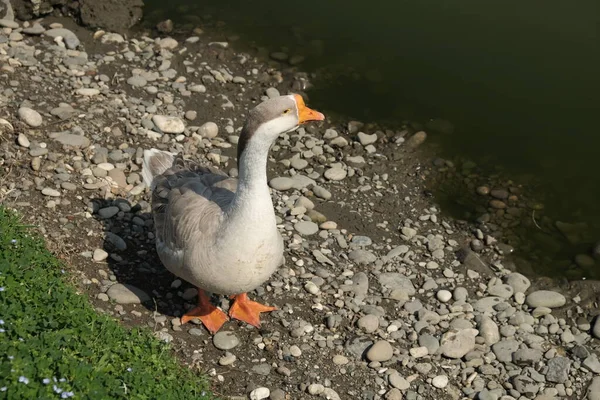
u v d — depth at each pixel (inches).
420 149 177.3
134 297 143.1
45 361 124.9
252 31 198.1
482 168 174.9
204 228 135.6
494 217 166.7
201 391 133.5
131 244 150.6
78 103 171.0
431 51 196.9
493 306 152.3
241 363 139.9
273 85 186.2
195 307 144.2
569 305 154.0
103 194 155.5
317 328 145.6
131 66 184.1
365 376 141.0
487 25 205.3
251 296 148.2
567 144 179.9
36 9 191.0
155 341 135.7
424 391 140.6
